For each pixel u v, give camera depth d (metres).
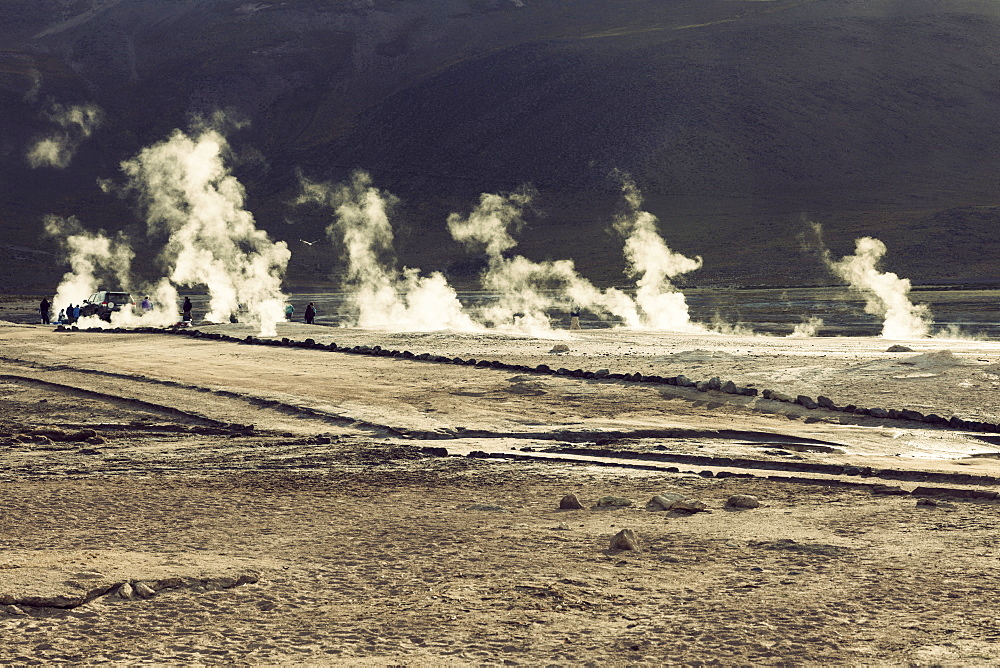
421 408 44.50
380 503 25.62
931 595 16.38
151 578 17.25
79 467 32.06
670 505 24.38
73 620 15.31
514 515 23.92
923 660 13.25
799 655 13.60
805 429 38.66
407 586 17.45
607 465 31.62
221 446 36.34
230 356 64.94
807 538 20.83
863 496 25.97
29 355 69.00
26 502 25.69
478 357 62.22
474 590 17.14
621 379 50.69
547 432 38.69
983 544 19.98
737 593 16.75
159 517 23.78
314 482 28.86
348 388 50.47
